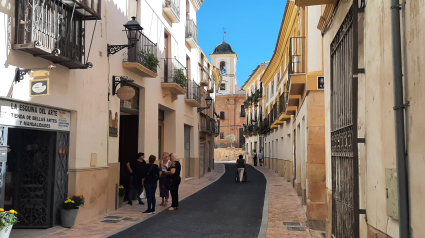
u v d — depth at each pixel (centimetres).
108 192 1077
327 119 662
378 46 371
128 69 1223
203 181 2245
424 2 260
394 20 310
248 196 1503
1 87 636
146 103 1398
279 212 1098
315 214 959
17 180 826
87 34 944
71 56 785
